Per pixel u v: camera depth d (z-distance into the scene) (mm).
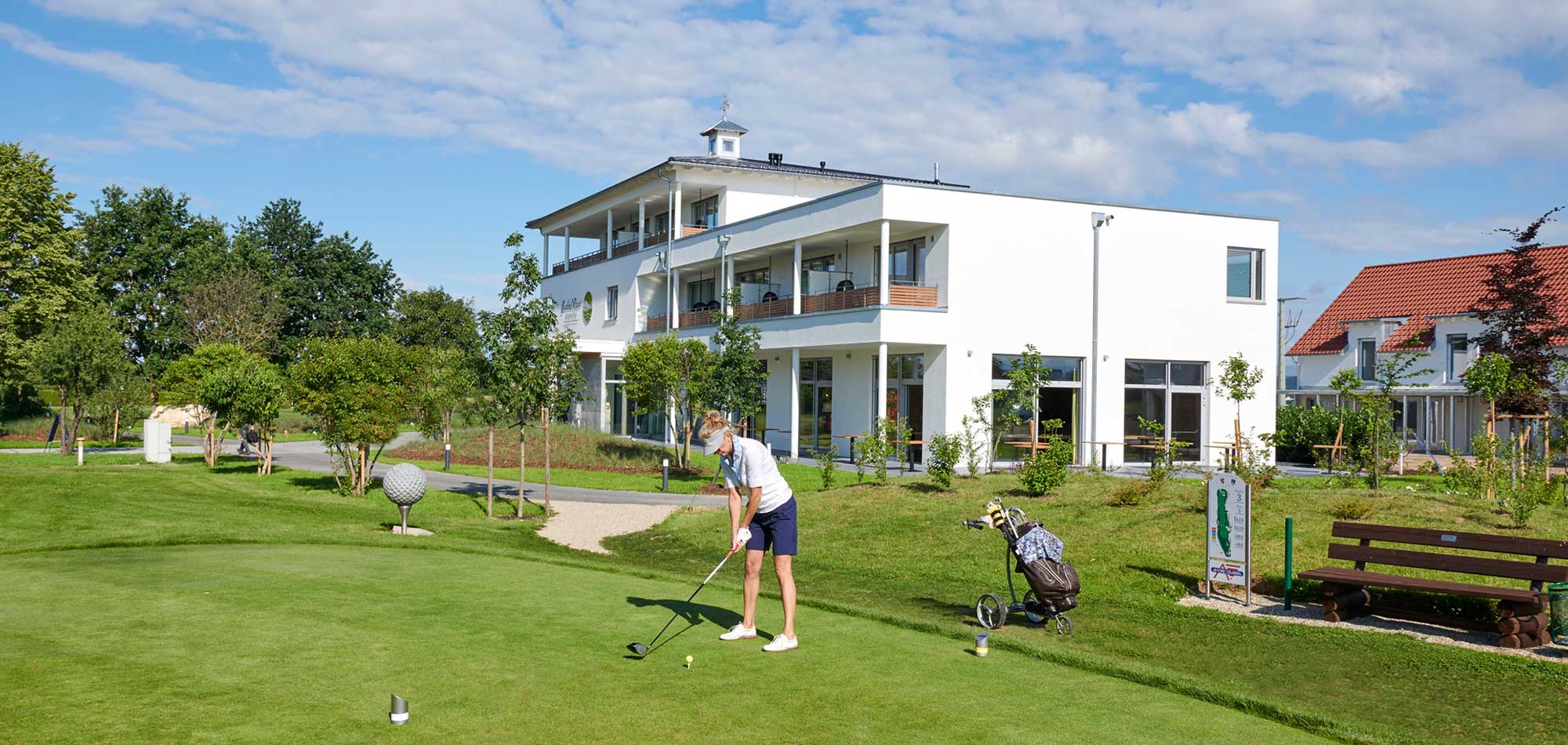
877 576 12125
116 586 8570
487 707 5504
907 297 27172
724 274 34156
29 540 11602
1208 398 29688
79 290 44625
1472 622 9039
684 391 27109
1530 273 25922
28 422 43969
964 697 6090
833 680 6355
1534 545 8539
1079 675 6719
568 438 33125
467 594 8695
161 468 22234
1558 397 23906
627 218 48250
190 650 6434
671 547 14875
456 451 31766
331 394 19531
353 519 15578
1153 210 29000
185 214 65188
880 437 20594
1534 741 6020
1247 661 7941
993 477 19125
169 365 41000
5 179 41500
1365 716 6488
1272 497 14773
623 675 6262
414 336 62906
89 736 4820
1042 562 8781
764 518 7258
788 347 30391
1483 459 14664
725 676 6352
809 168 43312
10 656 6176
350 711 5344
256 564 9961
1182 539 12883
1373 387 36875
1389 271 42000
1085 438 28234
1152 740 5453
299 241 69500
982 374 27250
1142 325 28875
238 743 4805
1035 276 27828
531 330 17641
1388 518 13039
